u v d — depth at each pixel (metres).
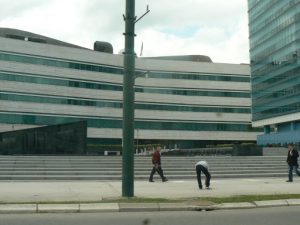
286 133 84.94
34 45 82.00
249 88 103.69
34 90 81.25
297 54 83.31
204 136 99.56
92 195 15.23
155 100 97.00
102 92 90.06
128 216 11.13
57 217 10.93
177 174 25.42
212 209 12.41
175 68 99.25
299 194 15.23
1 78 77.94
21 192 16.27
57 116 83.69
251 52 102.38
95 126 88.56
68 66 86.06
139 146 82.69
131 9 14.94
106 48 95.56
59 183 20.92
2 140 33.22
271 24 94.00
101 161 27.72
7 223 9.89
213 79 101.75
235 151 38.59
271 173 26.86
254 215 11.28
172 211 12.12
